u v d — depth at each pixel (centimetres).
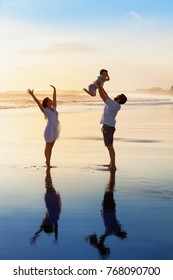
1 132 1873
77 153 1245
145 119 2555
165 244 503
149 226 570
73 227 566
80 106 4441
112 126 1002
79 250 484
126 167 1022
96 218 607
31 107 4216
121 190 784
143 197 730
